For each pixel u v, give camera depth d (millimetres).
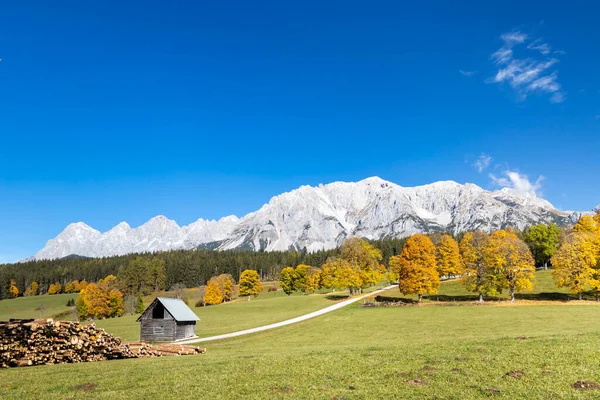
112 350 29406
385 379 18938
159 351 32594
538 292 88688
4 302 188750
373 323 63000
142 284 193500
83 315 129250
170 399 16359
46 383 19375
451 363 21469
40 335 26594
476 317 60812
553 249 120125
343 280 115250
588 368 19391
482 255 83188
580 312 59375
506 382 17641
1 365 24875
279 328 65562
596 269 75000
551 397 15688
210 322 84125
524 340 27938
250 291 154250
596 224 105250
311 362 23641
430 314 68375
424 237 87438
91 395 17031
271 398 16266
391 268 155750
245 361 25094
